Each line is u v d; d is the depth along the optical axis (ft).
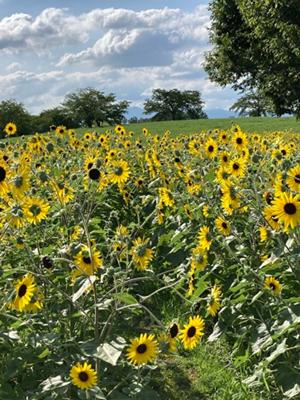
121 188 26.08
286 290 16.14
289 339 14.21
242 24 92.12
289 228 13.56
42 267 15.34
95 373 11.07
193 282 17.74
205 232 16.61
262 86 92.63
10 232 17.47
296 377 13.42
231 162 20.83
